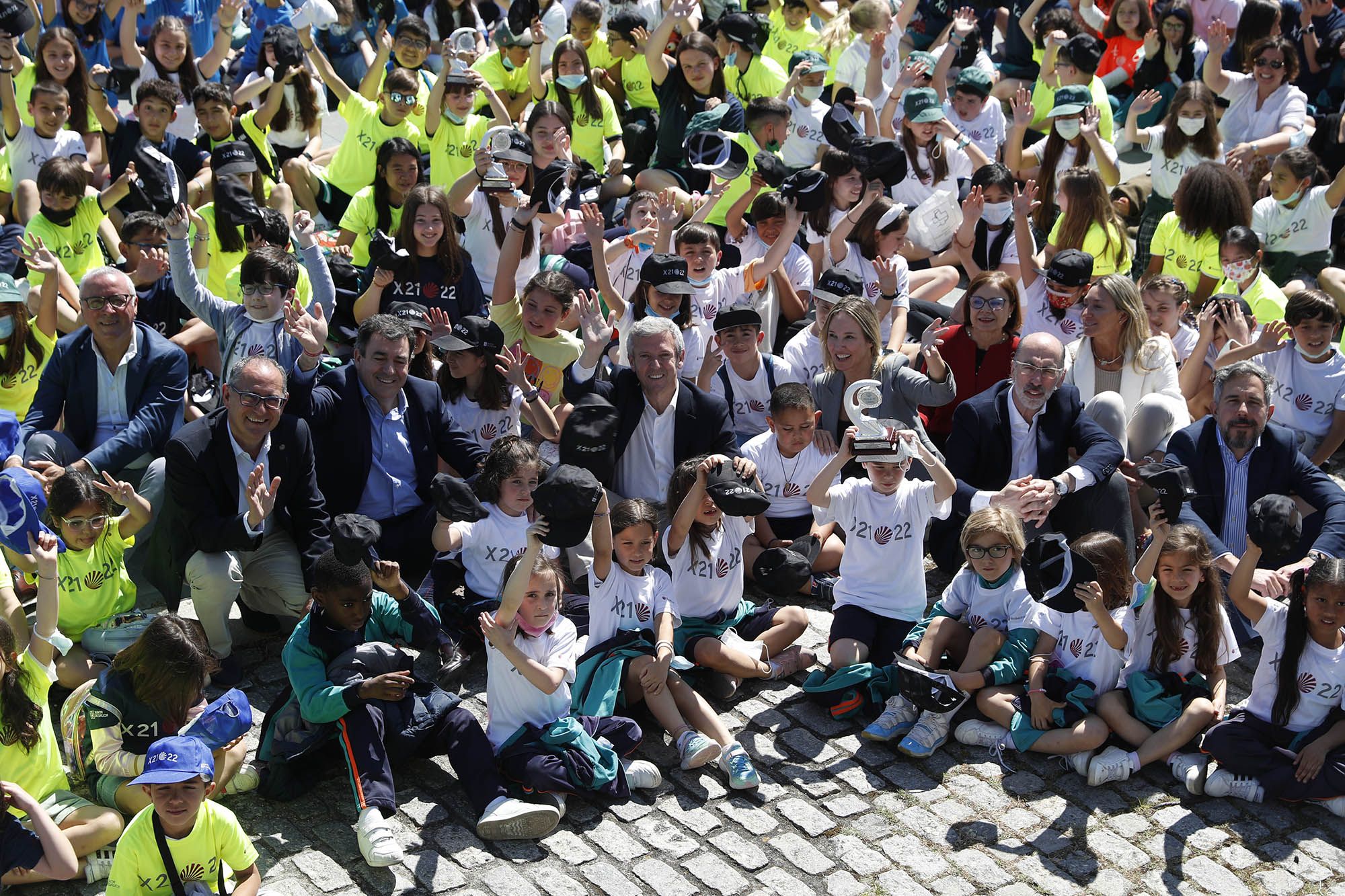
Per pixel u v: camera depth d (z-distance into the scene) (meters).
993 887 5.20
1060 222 9.23
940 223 9.70
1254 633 6.74
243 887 4.78
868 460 6.17
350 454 6.74
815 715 6.18
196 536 6.12
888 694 6.11
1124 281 7.43
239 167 8.48
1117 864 5.35
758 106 9.76
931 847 5.40
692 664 6.16
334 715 5.36
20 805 4.86
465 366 7.11
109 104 10.98
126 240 8.06
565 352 7.75
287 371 7.18
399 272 8.08
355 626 5.64
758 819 5.52
